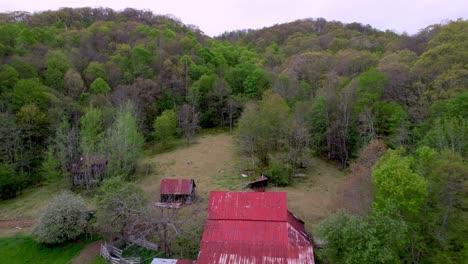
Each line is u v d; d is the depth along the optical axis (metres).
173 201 40.91
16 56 62.25
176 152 64.75
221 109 79.81
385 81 51.69
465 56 44.53
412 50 68.62
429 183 24.62
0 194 46.94
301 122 56.84
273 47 112.94
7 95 53.75
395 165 24.94
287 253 27.50
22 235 36.38
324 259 28.98
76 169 49.66
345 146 55.78
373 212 24.56
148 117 71.56
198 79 82.19
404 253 25.88
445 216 23.84
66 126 51.59
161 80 77.25
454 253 23.53
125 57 78.88
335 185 48.28
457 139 33.56
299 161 54.59
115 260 30.39
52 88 61.50
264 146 54.41
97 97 62.97
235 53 105.88
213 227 30.27
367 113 49.03
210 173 53.38
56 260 31.89
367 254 21.52
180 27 125.06
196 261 27.31
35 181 53.00
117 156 49.66
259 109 59.62
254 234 29.39
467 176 23.83
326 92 60.69
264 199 32.12
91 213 36.38
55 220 33.31
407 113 46.75
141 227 34.66
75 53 76.06
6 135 49.66
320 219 37.25
